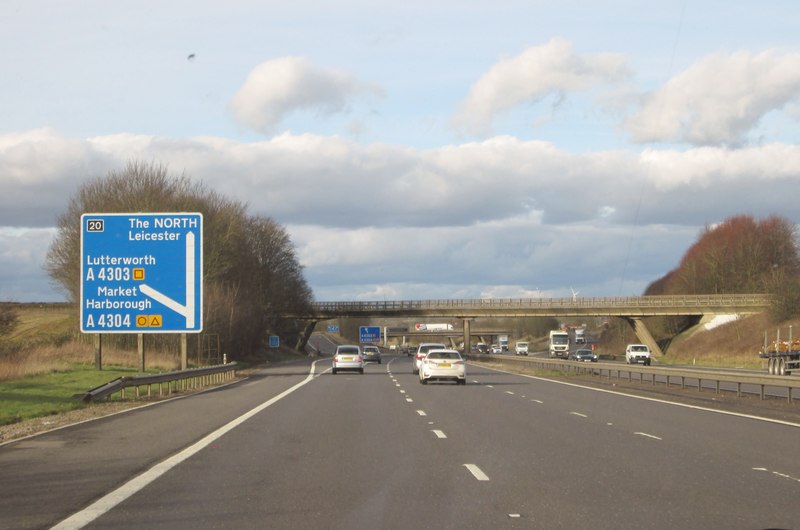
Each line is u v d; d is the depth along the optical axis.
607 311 106.12
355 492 10.95
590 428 19.45
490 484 11.56
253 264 107.50
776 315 93.00
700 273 123.81
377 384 41.34
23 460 14.19
